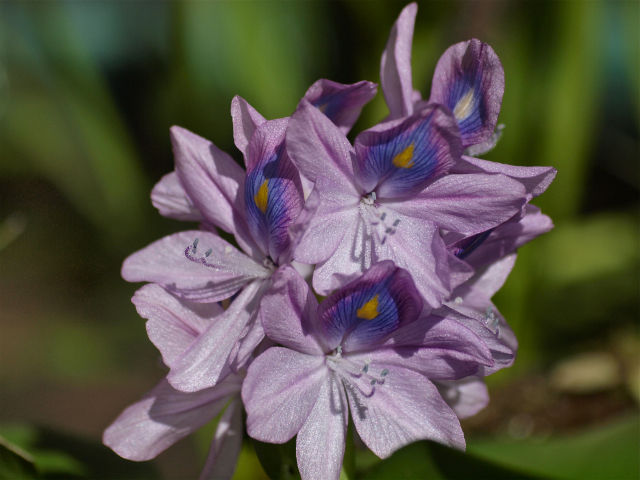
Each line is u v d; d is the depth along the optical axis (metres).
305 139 0.48
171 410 0.50
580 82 0.74
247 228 0.50
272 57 0.84
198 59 0.85
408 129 0.49
